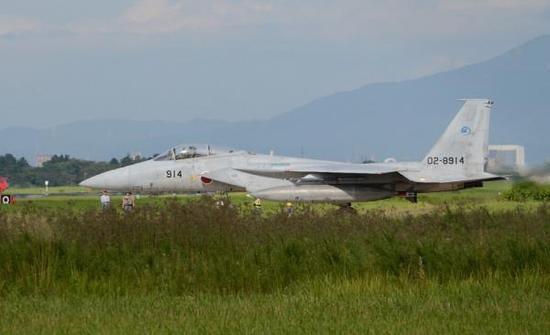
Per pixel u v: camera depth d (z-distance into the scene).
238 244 51.25
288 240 51.12
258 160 121.38
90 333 36.12
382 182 116.88
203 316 38.97
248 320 38.00
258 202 116.38
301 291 44.88
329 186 115.38
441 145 118.06
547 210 71.56
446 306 40.69
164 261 47.81
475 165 118.12
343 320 37.91
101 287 45.72
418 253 48.94
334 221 59.38
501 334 35.38
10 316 39.50
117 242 51.12
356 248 50.09
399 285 46.19
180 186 121.31
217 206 59.19
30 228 52.50
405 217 68.31
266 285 46.56
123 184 121.19
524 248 49.72
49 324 37.59
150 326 37.06
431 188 118.38
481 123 118.25
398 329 36.19
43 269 46.75
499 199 136.25
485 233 56.44
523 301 41.72
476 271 48.22
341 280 46.81
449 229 61.78
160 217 54.94
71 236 51.72
